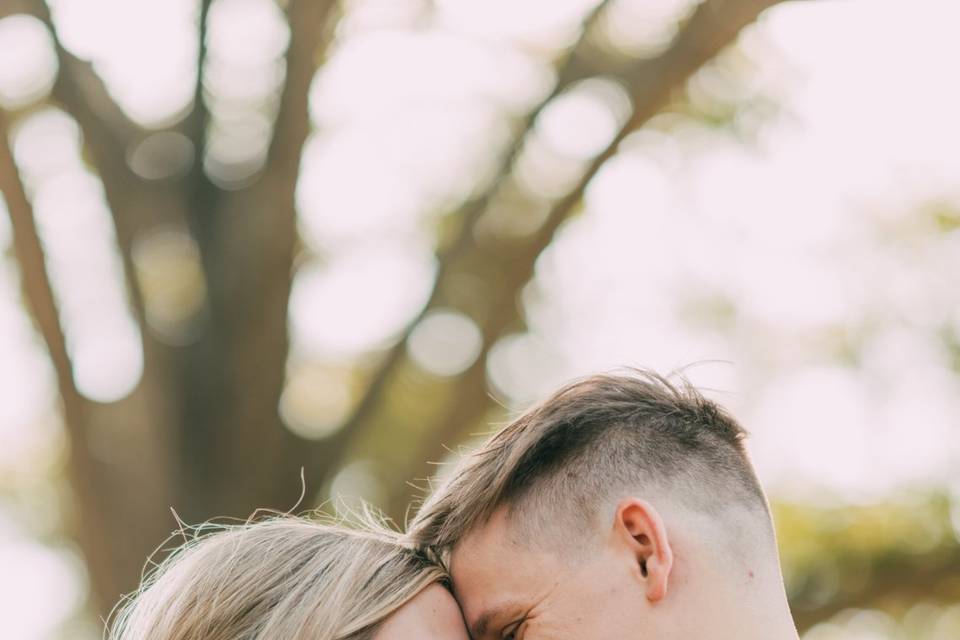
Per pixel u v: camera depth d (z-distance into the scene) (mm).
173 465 7602
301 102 7453
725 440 2398
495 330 7898
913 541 10359
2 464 11570
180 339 7699
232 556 2482
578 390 2430
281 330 7766
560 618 2260
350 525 2764
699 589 2230
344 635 2326
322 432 8008
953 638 12336
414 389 8547
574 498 2299
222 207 7727
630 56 7645
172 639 2434
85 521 7574
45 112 7684
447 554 2467
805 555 10523
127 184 7641
